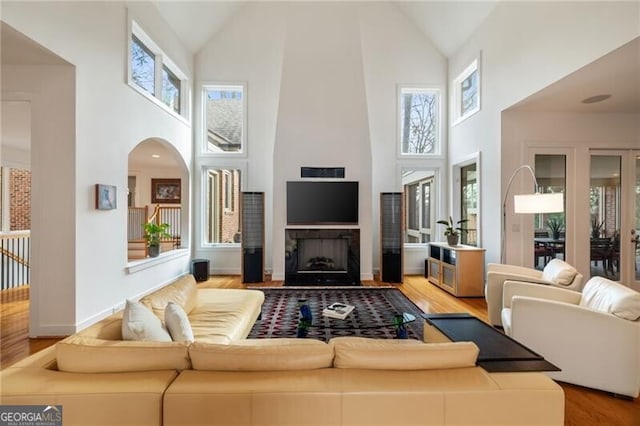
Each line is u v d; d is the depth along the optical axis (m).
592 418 1.99
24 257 5.96
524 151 4.53
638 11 2.63
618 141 4.53
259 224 5.73
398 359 1.37
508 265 4.20
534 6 3.84
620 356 2.20
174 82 5.83
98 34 3.52
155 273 4.92
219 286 5.39
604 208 4.57
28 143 5.77
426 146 6.64
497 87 4.63
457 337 1.86
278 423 1.20
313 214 5.81
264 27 6.36
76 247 3.20
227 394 1.20
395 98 6.42
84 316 3.32
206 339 2.19
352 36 5.93
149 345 1.41
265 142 6.38
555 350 2.38
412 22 6.38
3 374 1.32
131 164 8.26
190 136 6.17
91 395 1.20
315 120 5.89
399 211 5.79
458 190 6.16
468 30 5.44
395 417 1.21
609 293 2.45
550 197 3.38
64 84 3.16
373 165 6.43
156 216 7.39
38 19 2.73
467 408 1.23
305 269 6.03
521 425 1.24
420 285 5.57
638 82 3.53
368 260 5.87
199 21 5.75
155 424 1.20
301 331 2.96
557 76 3.49
